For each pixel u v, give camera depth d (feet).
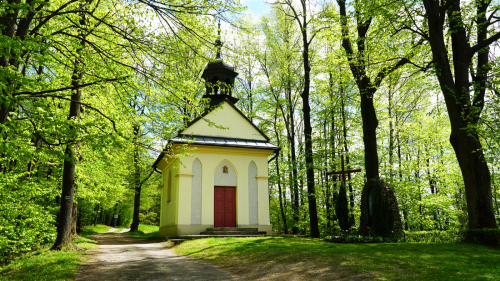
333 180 83.66
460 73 46.75
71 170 40.16
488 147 40.16
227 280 25.58
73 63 30.07
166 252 43.88
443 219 83.92
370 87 52.80
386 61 53.06
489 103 41.01
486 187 42.96
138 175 93.56
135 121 33.12
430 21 44.88
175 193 63.67
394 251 32.32
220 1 26.86
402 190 78.54
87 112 40.81
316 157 81.61
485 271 22.33
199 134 66.69
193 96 30.55
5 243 35.55
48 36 25.18
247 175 67.31
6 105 19.17
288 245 41.11
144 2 25.85
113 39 30.01
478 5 44.42
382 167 81.41
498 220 80.07
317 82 73.36
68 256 33.37
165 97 31.04
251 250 37.70
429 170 86.58
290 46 84.33
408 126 81.15
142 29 27.81
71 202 40.32
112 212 148.05
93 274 27.25
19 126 23.16
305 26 65.10
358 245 39.17
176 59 28.02
